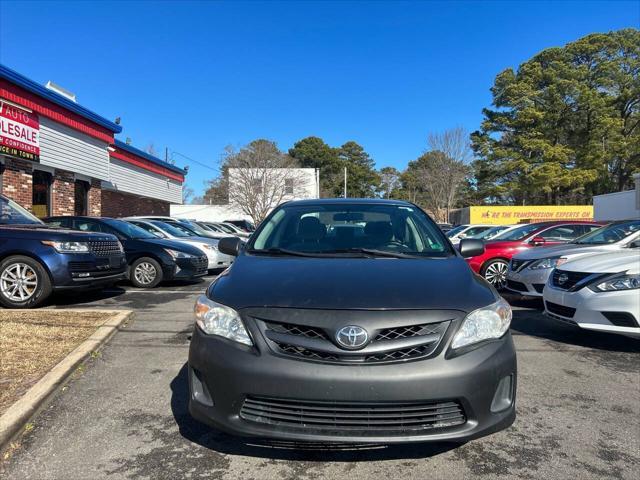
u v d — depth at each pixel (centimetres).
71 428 339
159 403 384
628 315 511
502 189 4500
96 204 1727
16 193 1277
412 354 263
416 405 259
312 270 323
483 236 1617
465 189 5628
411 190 7125
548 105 4338
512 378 283
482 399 265
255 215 4012
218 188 4309
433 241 404
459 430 261
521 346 562
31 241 700
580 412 375
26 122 1270
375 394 253
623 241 713
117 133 1791
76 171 1531
